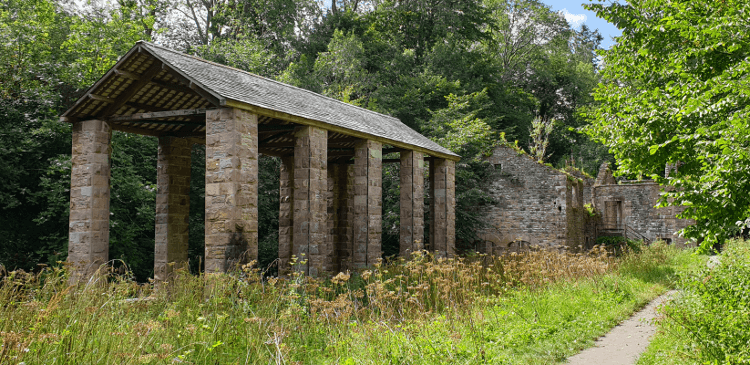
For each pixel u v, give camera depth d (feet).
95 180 43.45
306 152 45.32
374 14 139.85
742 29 23.75
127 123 47.70
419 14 138.72
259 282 32.83
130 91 43.19
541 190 90.38
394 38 136.87
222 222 37.22
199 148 76.33
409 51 129.59
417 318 30.40
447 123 97.25
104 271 35.04
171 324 24.21
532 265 46.60
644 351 27.66
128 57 40.57
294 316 28.12
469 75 134.10
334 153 68.74
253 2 123.44
